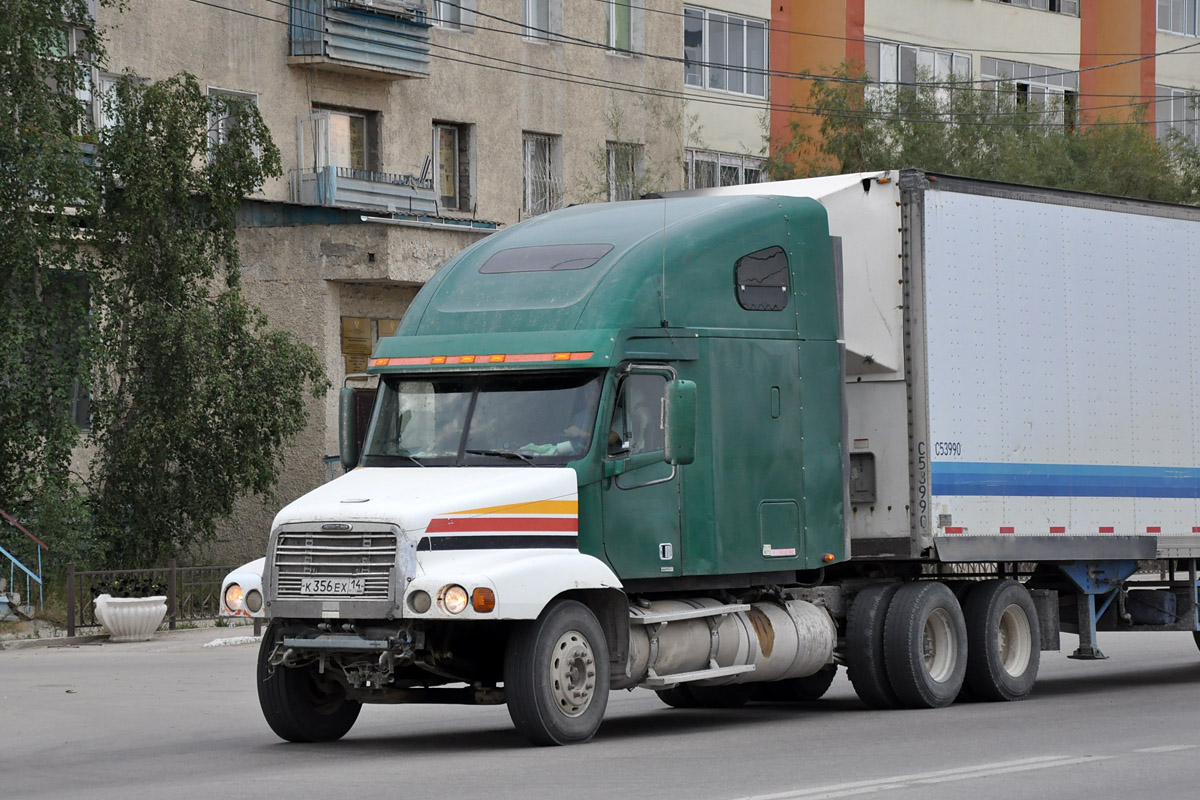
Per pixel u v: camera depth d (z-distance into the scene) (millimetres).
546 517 17828
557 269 19297
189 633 34688
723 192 23172
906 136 56312
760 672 20484
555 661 17672
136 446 36281
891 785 14727
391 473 18609
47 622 34531
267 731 20359
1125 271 24844
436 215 50781
